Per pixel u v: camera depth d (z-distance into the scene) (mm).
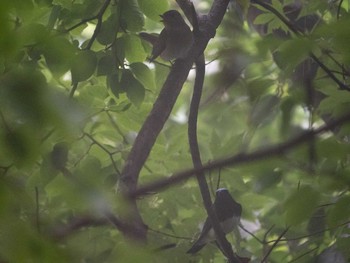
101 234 6621
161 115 6598
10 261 2760
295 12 9047
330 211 5688
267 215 9242
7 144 2885
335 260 7168
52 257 2805
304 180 6188
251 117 8664
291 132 5168
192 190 8352
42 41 3322
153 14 7328
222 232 6527
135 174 6172
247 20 9352
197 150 6547
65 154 5398
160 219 8328
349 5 8547
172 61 8172
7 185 2887
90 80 8016
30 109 2797
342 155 4676
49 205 5328
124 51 7270
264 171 5168
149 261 3121
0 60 3111
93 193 3227
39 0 6152
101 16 7184
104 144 7977
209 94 10773
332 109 7109
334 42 4035
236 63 6566
